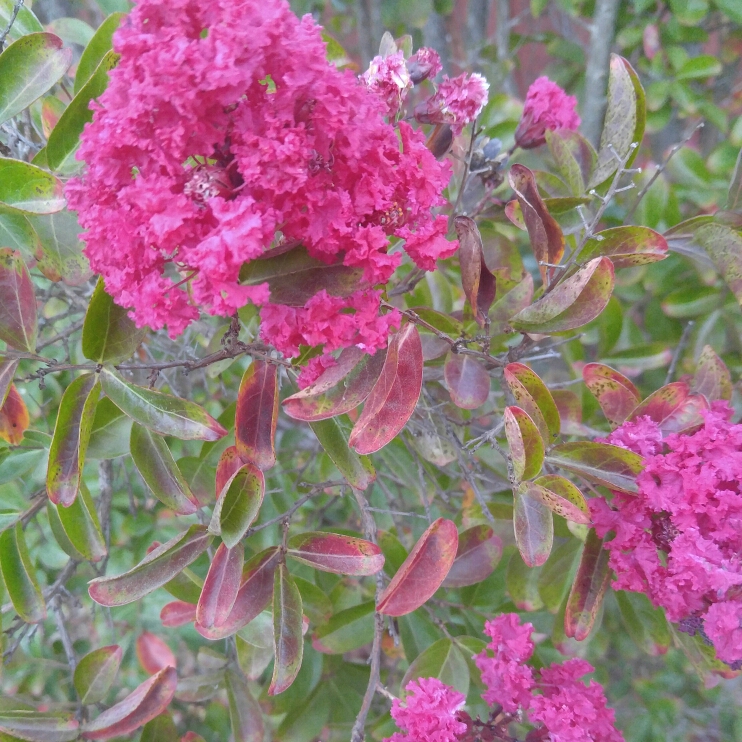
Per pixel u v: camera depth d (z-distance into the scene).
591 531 0.32
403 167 0.26
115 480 0.55
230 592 0.28
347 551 0.31
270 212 0.24
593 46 0.57
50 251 0.34
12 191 0.30
